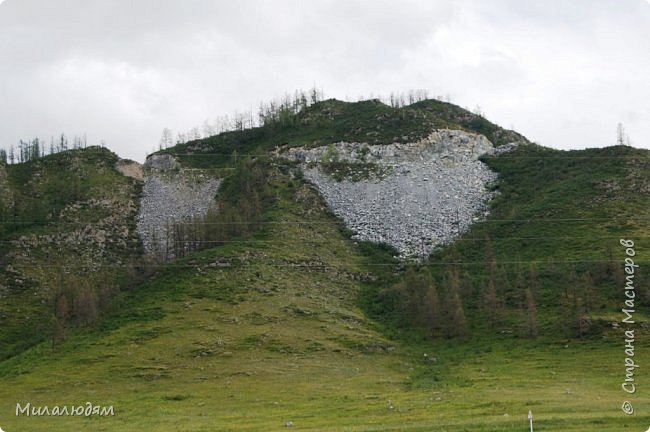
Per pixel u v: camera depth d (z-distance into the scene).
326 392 116.38
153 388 121.69
